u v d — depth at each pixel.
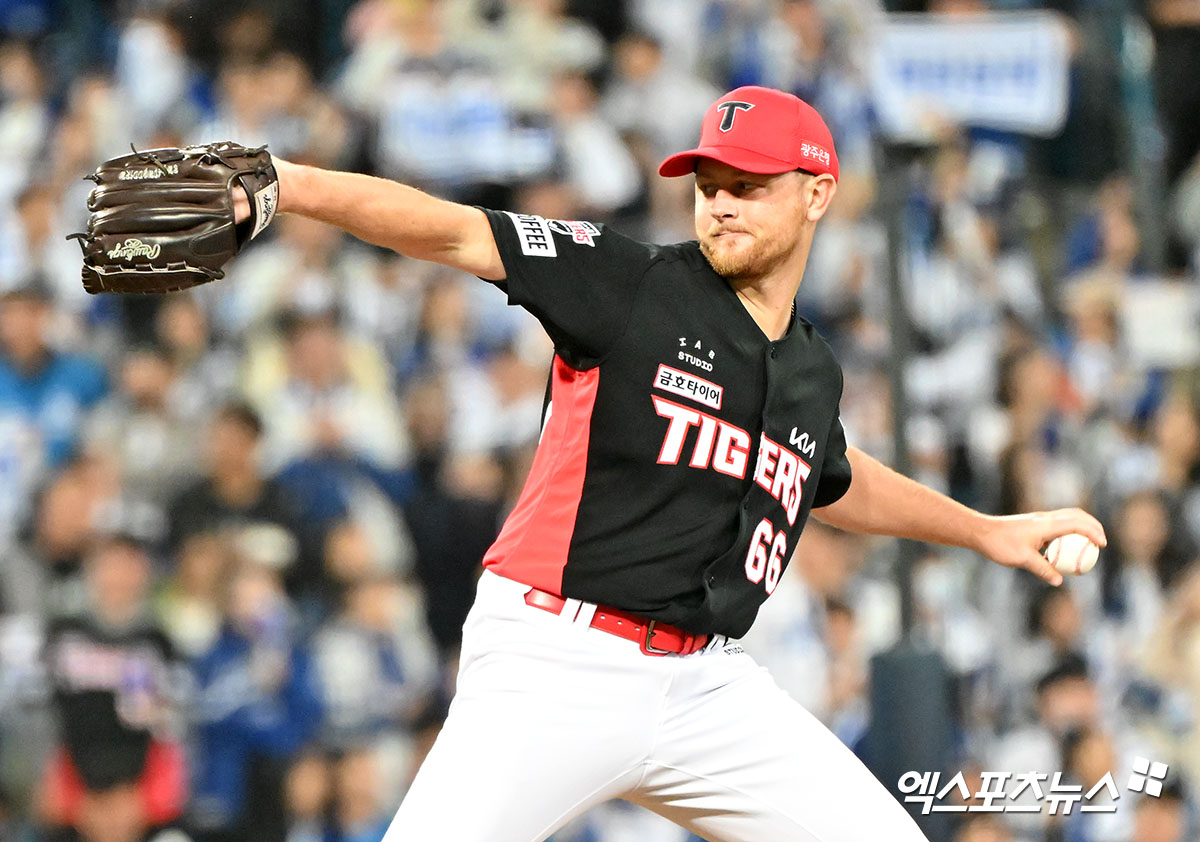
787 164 11.45
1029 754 23.94
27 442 27.12
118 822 22.61
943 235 32.19
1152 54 40.34
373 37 33.78
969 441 30.16
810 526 26.36
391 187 10.45
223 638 24.41
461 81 32.91
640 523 11.27
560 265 10.98
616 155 33.88
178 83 33.03
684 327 11.33
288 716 24.20
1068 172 37.97
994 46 32.19
